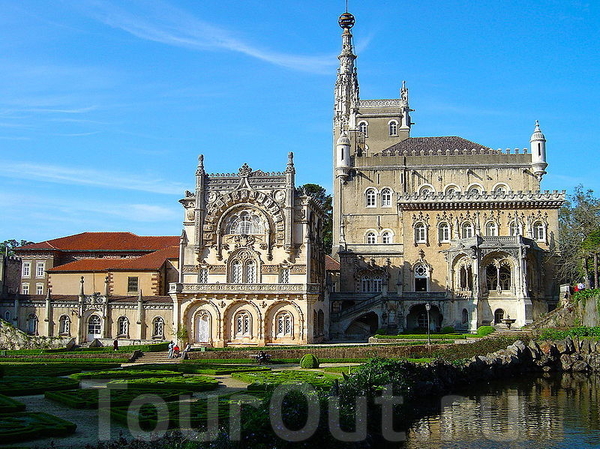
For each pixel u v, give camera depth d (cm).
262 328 8738
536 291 9650
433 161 11500
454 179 11381
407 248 10650
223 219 9112
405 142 12181
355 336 9844
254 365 6575
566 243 10969
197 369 6028
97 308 9425
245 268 9019
